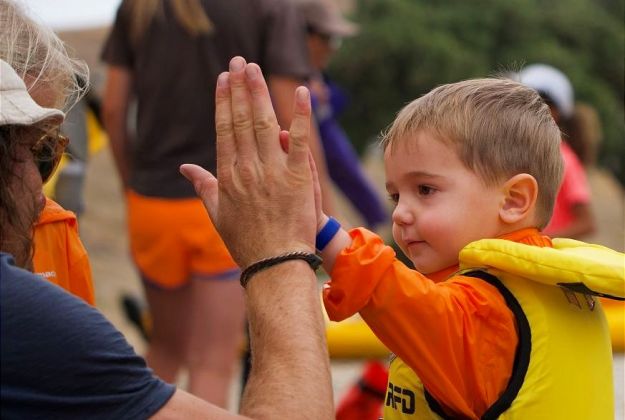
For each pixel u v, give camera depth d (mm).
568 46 19609
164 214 4863
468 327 2482
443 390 2479
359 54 17484
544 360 2514
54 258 2783
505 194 2660
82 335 2111
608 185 20203
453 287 2521
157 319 5125
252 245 2418
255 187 2420
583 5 20078
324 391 2283
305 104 2406
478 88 2738
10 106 2195
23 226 2291
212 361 4812
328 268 2498
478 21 18469
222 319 4844
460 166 2637
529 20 18719
